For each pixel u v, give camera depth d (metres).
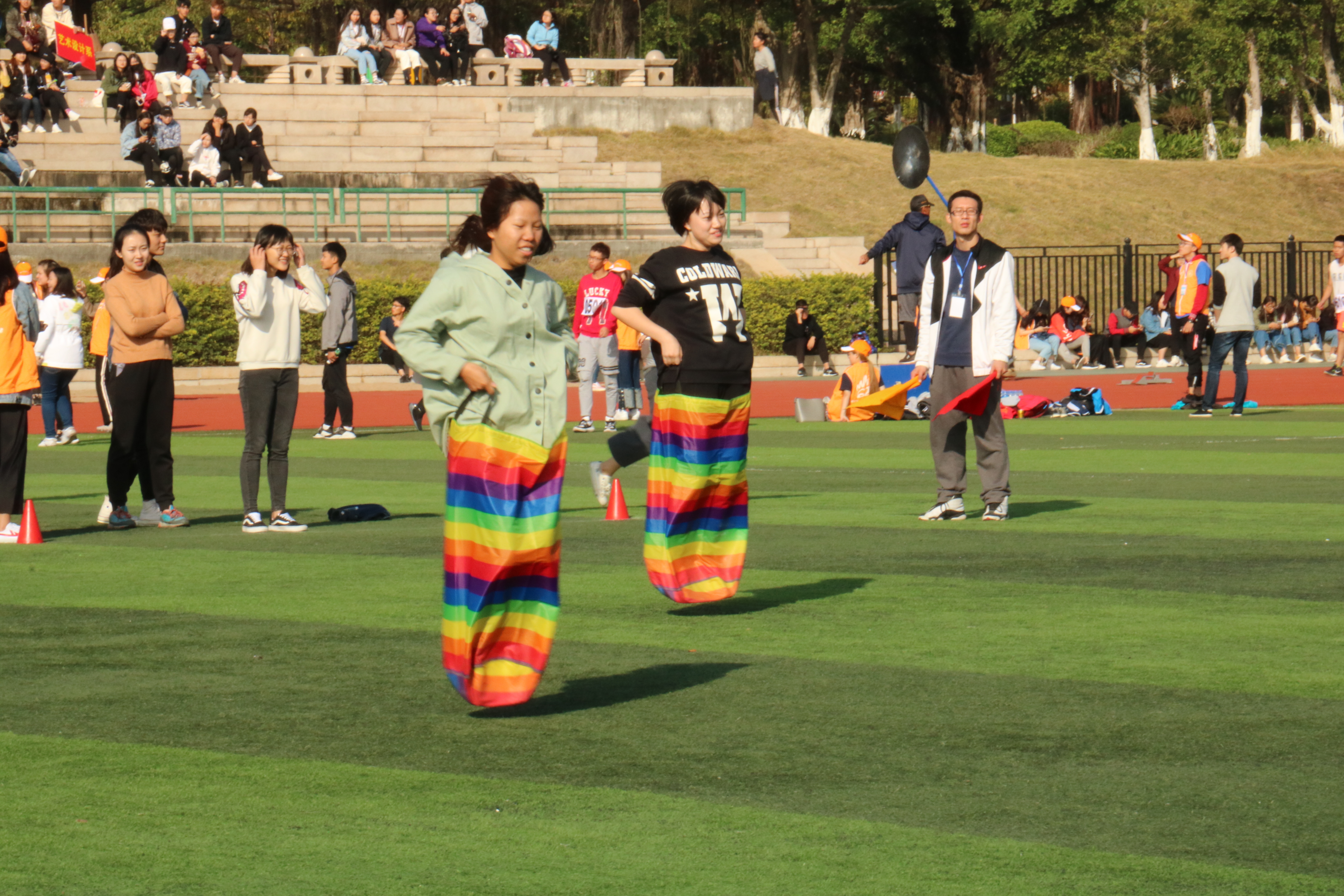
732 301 23.28
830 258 112.81
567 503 37.53
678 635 22.06
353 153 115.62
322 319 81.56
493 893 12.27
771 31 178.12
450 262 17.02
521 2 165.38
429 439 58.12
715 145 142.75
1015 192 146.00
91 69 124.44
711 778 15.20
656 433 23.20
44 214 96.62
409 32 138.38
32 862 13.03
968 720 17.23
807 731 16.84
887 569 27.38
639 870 12.74
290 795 14.80
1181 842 13.26
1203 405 61.12
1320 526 31.59
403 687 19.08
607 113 141.75
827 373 91.38
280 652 21.06
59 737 16.84
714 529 23.56
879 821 13.89
